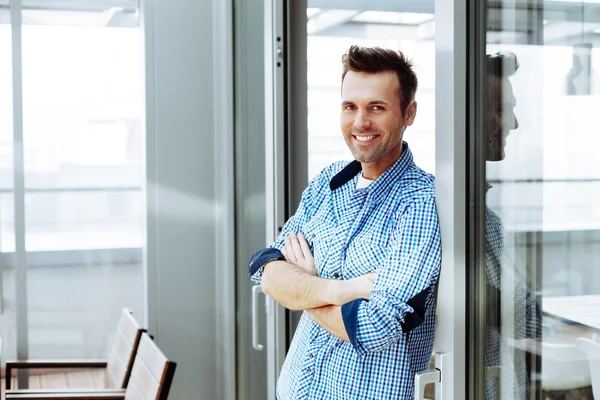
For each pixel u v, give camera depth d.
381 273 1.62
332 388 1.75
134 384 2.72
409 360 1.66
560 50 1.22
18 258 3.60
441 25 1.50
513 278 1.37
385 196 1.72
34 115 3.60
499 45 1.38
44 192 3.63
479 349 1.49
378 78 1.79
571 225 1.21
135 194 3.74
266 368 3.25
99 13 3.66
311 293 1.76
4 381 3.59
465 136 1.48
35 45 3.59
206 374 3.79
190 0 3.71
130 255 3.74
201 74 3.73
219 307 3.77
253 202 3.37
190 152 3.74
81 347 3.70
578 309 1.21
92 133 3.68
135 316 3.76
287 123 2.71
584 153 1.17
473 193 1.48
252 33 3.30
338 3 2.29
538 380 1.32
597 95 1.14
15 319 3.62
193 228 3.76
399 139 1.78
